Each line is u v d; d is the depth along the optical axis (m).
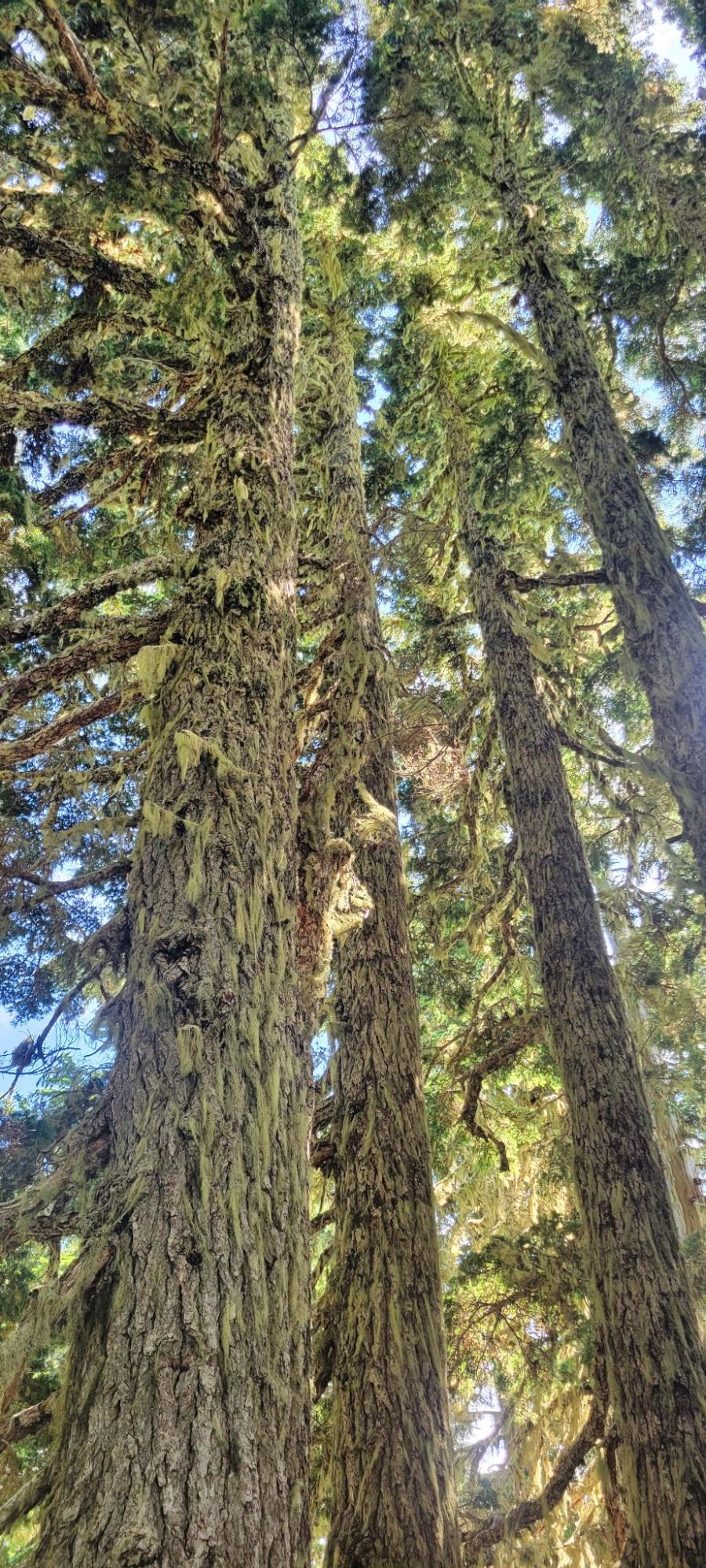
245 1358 2.10
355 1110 5.28
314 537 9.35
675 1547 4.35
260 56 5.62
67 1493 1.84
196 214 5.16
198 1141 2.33
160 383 7.27
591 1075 6.10
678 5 9.10
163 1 4.62
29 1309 2.14
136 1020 2.58
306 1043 3.04
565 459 9.97
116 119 4.61
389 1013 5.62
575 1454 6.37
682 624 5.88
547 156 9.28
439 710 9.61
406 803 10.63
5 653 6.13
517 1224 9.47
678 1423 4.70
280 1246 2.39
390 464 10.84
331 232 9.97
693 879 8.42
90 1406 1.95
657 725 5.79
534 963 10.48
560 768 7.75
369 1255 4.71
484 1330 7.63
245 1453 1.95
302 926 4.15
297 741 5.35
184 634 3.56
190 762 3.04
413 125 8.23
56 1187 2.40
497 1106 9.45
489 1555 6.16
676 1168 10.28
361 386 11.23
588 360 7.40
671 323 9.86
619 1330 5.17
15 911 3.44
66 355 6.26
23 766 5.78
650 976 8.33
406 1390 4.26
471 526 9.57
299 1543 2.01
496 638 8.63
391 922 6.06
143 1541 1.72
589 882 7.11
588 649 10.67
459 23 7.95
